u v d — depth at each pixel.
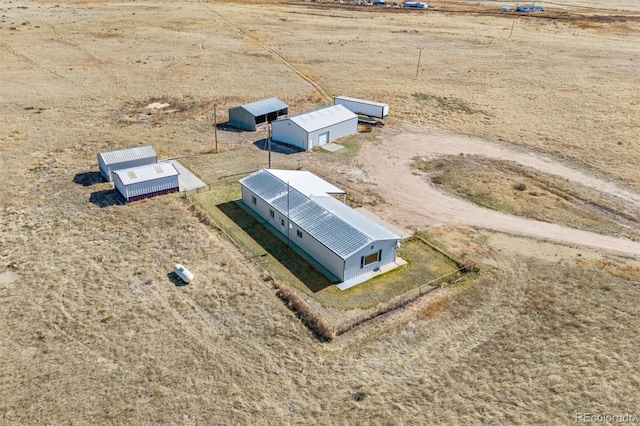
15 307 31.84
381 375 27.36
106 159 47.47
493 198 46.50
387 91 75.62
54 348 28.77
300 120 56.78
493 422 24.64
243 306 32.25
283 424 24.50
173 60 89.00
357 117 60.81
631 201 46.53
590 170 52.75
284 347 29.12
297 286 34.12
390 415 24.97
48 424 24.30
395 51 97.38
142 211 42.97
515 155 56.25
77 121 63.62
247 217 42.44
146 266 36.00
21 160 52.28
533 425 24.45
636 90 76.19
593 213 44.41
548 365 28.02
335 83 79.25
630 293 33.88
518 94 75.50
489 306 32.62
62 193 45.81
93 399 25.67
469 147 58.16
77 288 33.66
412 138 60.31
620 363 28.12
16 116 64.00
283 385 26.70
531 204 45.69
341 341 29.61
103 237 39.28
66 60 87.31
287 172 45.50
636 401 25.69
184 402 25.59
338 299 32.91
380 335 30.08
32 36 100.00
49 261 36.41
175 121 64.44
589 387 26.58
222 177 49.34
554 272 36.09
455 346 29.38
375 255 35.47
